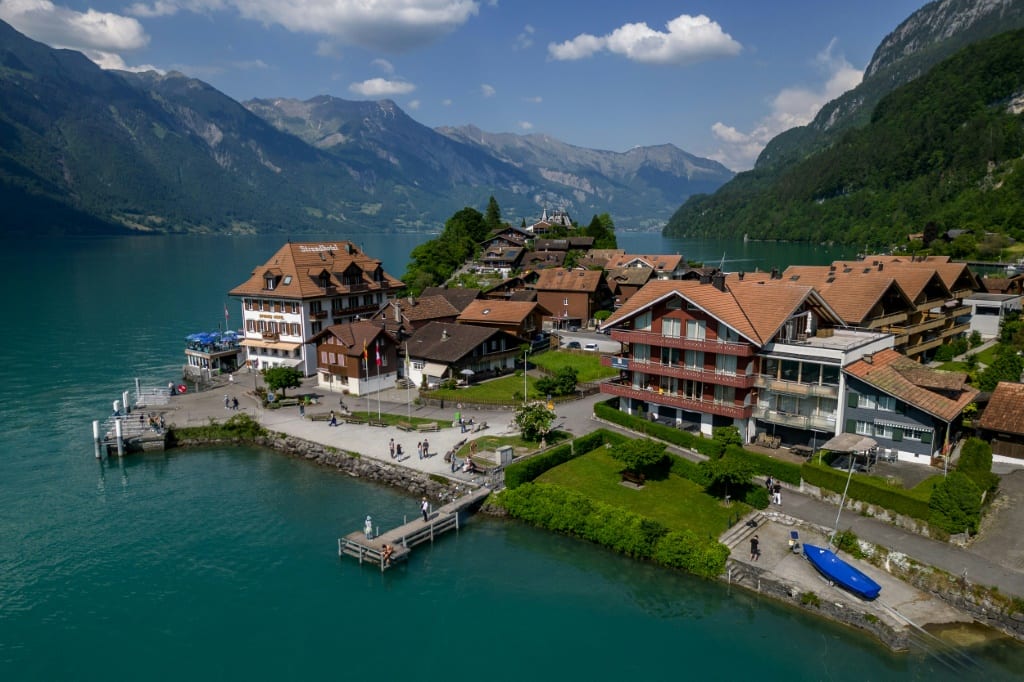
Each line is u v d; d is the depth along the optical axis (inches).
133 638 1694.1
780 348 2406.5
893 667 1503.4
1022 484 2187.5
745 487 2217.0
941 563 1734.7
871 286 3070.9
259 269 4350.4
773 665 1542.8
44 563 2032.5
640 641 1653.5
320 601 1843.0
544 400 3262.8
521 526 2224.4
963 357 3607.3
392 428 3021.7
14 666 1589.6
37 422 3371.1
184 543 2150.6
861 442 2129.7
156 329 5777.6
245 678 1555.1
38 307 6860.2
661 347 2704.2
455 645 1658.5
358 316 4424.2
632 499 2219.5
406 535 2075.5
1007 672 1465.3
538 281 5369.1
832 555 1784.0
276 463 2829.7
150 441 2984.7
